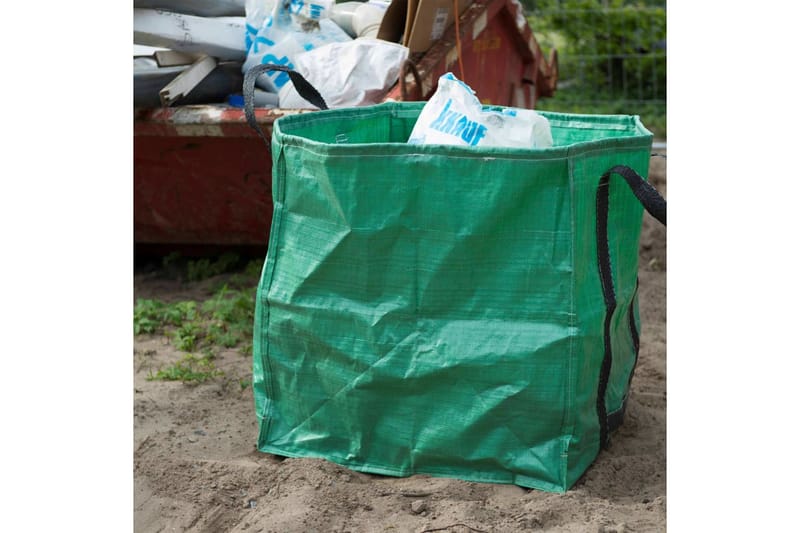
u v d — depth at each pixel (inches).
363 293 113.5
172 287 203.8
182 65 175.9
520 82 222.4
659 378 154.3
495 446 113.0
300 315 117.3
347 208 111.0
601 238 112.9
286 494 112.5
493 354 109.5
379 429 117.3
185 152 185.5
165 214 195.9
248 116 126.6
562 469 111.4
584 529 102.6
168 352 165.9
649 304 191.8
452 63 175.8
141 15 169.2
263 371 123.5
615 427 126.3
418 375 112.5
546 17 366.0
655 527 103.4
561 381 109.0
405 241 110.7
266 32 176.7
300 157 114.7
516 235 108.0
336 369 116.8
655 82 347.3
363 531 105.4
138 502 113.3
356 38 185.2
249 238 197.9
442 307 111.4
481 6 187.6
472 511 107.1
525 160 105.3
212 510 111.3
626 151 115.2
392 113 142.7
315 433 121.6
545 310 108.6
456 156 107.0
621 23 357.7
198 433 132.6
